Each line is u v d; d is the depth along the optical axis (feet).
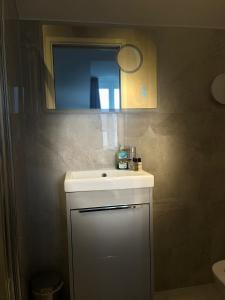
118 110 5.68
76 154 5.60
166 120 5.88
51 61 5.36
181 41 5.78
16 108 4.05
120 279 5.01
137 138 5.81
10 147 3.07
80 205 4.72
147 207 4.96
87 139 5.62
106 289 4.98
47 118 5.43
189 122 5.98
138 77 5.70
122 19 5.51
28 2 4.97
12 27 4.01
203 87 5.95
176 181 6.06
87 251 4.85
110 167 5.77
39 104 5.38
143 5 5.32
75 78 5.49
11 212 2.98
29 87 5.30
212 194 6.24
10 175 3.00
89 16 5.38
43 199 5.56
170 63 5.77
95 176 5.24
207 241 6.31
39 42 5.29
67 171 5.59
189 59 5.84
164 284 6.20
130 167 5.66
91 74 5.55
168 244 6.14
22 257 4.16
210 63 5.93
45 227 5.60
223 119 6.12
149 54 5.69
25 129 5.32
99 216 4.81
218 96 5.97
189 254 6.25
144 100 5.75
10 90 3.38
